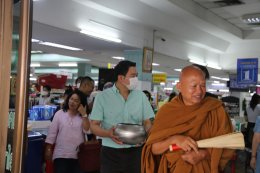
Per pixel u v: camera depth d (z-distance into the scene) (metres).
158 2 7.34
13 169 1.35
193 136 1.73
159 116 1.83
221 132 1.74
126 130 2.43
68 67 21.14
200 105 1.78
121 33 8.21
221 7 8.91
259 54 13.16
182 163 1.72
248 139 6.83
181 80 1.81
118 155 2.87
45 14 6.18
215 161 1.68
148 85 9.48
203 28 10.24
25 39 1.33
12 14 1.45
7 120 1.45
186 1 8.01
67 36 7.70
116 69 3.00
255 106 7.82
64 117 3.98
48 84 8.17
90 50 10.68
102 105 2.95
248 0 8.20
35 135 4.11
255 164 3.98
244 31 12.13
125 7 7.49
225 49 13.56
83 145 4.03
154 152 1.81
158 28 9.28
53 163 3.97
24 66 1.33
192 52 12.21
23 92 1.34
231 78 18.33
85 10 7.05
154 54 10.54
